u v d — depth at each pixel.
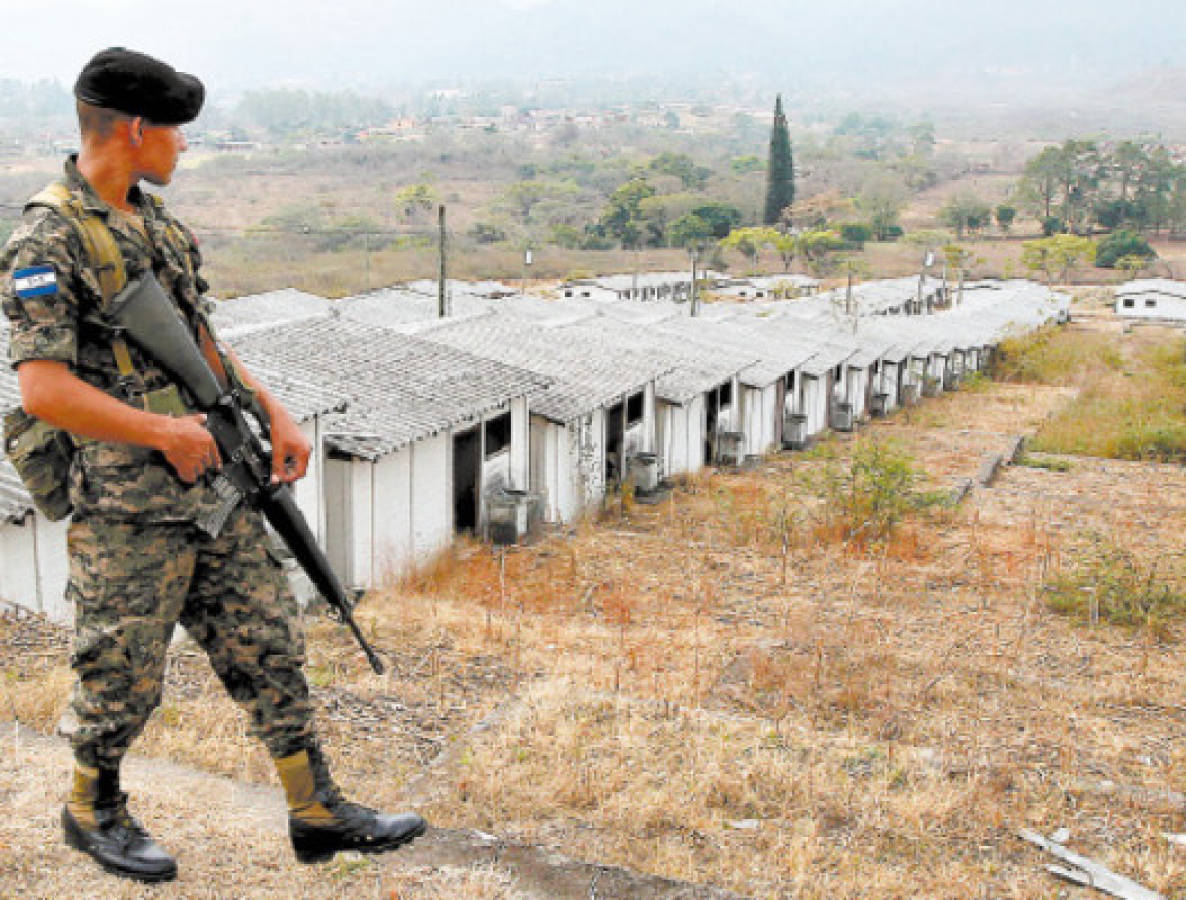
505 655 11.33
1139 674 12.28
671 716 9.06
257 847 5.00
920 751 8.93
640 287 76.00
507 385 19.06
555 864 5.46
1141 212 140.88
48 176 101.38
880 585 15.99
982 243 138.12
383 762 8.09
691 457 27.05
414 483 16.64
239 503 3.14
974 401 43.91
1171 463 30.05
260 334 19.19
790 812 7.49
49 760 5.51
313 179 152.88
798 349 33.69
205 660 9.79
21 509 10.75
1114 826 7.68
